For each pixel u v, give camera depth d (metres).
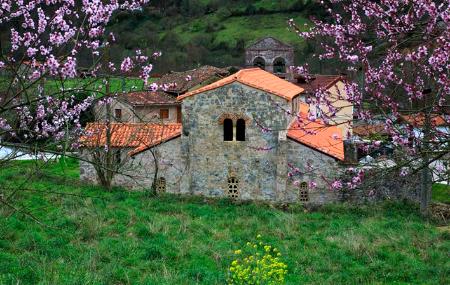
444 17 11.59
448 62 12.92
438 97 13.45
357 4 14.27
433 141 12.30
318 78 40.12
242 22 98.31
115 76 14.92
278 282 15.99
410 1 13.41
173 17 104.19
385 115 13.48
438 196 34.38
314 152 33.22
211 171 34.69
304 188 33.50
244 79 33.91
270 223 26.30
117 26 78.25
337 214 29.84
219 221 26.73
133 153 35.41
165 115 53.59
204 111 34.41
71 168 44.56
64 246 20.86
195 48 89.69
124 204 29.33
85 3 14.05
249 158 34.16
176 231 24.03
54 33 13.49
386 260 20.64
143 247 21.30
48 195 29.53
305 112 40.56
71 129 21.59
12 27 14.43
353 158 33.34
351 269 19.73
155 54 17.97
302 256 21.06
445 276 18.69
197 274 18.16
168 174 35.41
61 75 12.67
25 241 20.91
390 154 15.38
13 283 16.27
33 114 17.59
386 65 14.38
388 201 31.80
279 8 97.69
